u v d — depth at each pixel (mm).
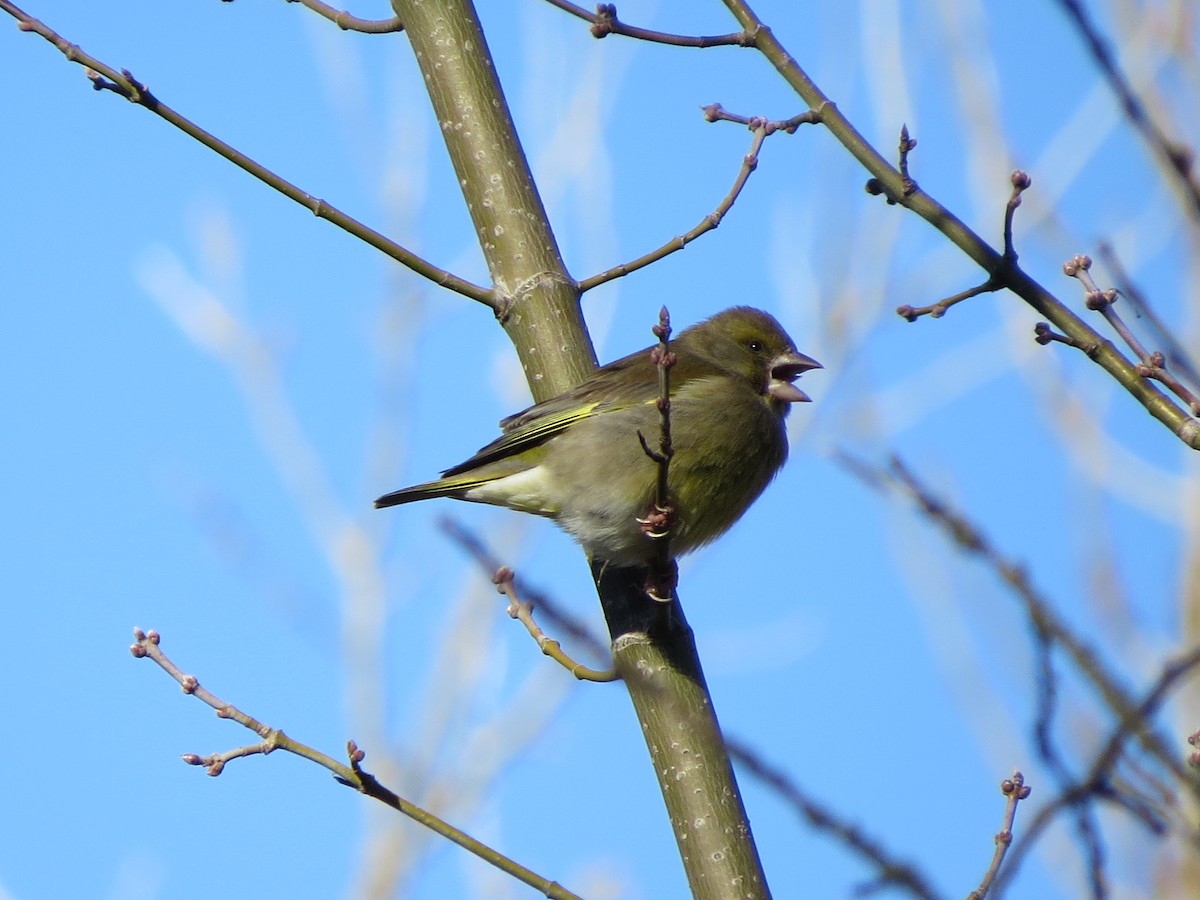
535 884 8430
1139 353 8391
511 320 11398
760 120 10531
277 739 8984
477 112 11648
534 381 11375
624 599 10648
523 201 11539
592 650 7742
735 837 9477
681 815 9578
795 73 9883
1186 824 5652
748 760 5980
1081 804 5715
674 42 10023
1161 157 7633
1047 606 5926
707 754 9680
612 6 10133
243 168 10469
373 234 10781
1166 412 8281
